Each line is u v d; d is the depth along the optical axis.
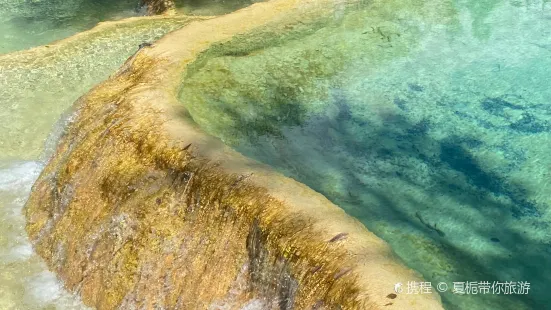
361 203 4.72
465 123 5.61
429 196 4.82
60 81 6.61
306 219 3.80
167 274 4.31
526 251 4.34
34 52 6.98
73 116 5.47
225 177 4.21
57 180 5.18
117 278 4.55
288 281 3.69
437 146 5.35
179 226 4.35
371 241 3.65
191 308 4.15
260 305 3.87
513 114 5.71
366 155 5.23
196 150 4.48
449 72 6.17
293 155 5.16
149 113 4.90
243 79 5.72
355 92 5.88
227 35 5.89
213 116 5.34
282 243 3.75
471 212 4.67
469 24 6.75
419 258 4.23
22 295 4.84
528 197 4.84
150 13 8.80
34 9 9.16
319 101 5.73
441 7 6.93
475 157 5.24
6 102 6.38
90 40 7.15
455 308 3.84
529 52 6.44
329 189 4.85
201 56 5.66
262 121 5.43
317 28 6.30
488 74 6.15
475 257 4.27
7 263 5.06
